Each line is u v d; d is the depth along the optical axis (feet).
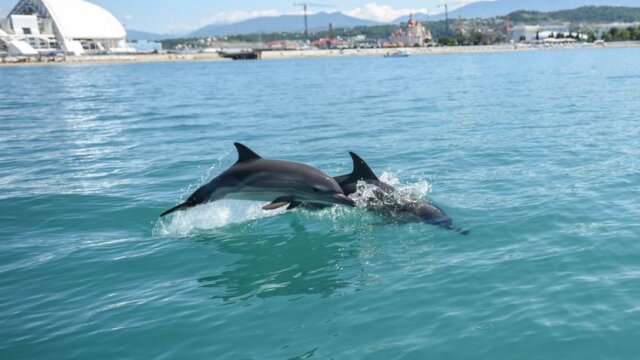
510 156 49.78
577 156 48.49
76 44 617.62
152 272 27.53
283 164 33.53
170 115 91.35
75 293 25.41
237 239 31.81
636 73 169.48
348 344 19.93
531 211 33.45
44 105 117.39
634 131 60.85
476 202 36.01
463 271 25.50
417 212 33.40
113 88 169.07
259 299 23.93
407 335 20.31
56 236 33.17
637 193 36.24
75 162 54.49
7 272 27.94
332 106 97.35
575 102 92.48
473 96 109.81
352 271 26.43
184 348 20.29
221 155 55.62
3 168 52.44
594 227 30.19
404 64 324.39
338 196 33.40
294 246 30.27
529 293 22.98
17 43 540.11
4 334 21.83
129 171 49.62
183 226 34.32
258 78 206.69
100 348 20.59
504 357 18.76
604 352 18.78
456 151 52.95
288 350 19.72
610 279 23.88
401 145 57.16
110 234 33.35
